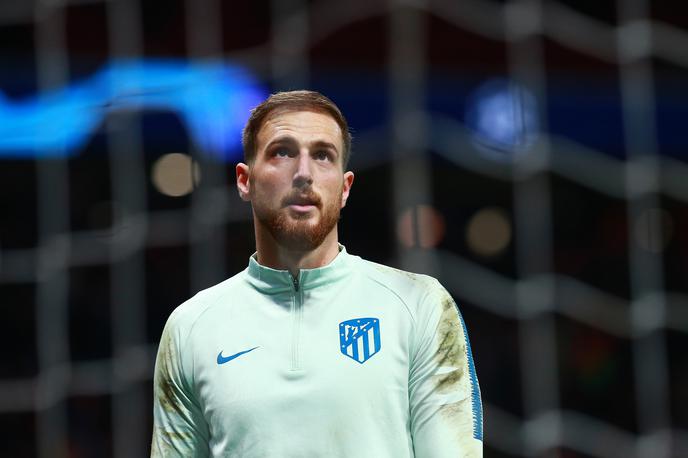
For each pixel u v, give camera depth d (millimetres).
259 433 7445
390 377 7539
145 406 20562
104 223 22094
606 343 21891
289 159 7590
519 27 21031
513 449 21062
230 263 20984
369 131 21328
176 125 20391
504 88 21484
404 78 20547
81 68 20156
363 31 21000
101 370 20922
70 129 20438
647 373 21719
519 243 23859
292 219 7547
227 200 20922
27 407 20562
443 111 21406
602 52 21984
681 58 22344
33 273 22188
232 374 7625
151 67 20125
